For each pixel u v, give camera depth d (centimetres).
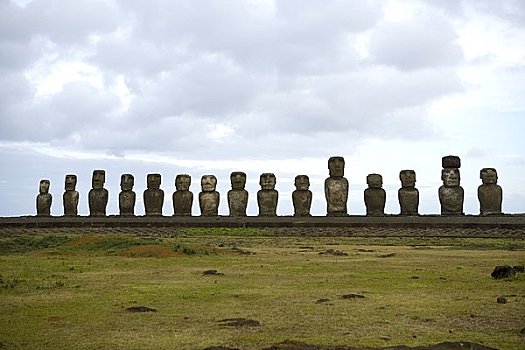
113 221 6394
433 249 4375
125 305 2055
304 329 1711
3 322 1803
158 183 6800
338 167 6381
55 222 6456
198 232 5950
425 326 1748
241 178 6631
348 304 2062
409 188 6319
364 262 3378
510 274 2656
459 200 6184
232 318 1842
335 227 5869
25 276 2755
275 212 6550
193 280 2642
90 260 3459
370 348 1494
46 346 1546
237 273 2886
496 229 5425
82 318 1853
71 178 7006
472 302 2091
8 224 6488
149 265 3209
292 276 2772
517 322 1792
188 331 1691
